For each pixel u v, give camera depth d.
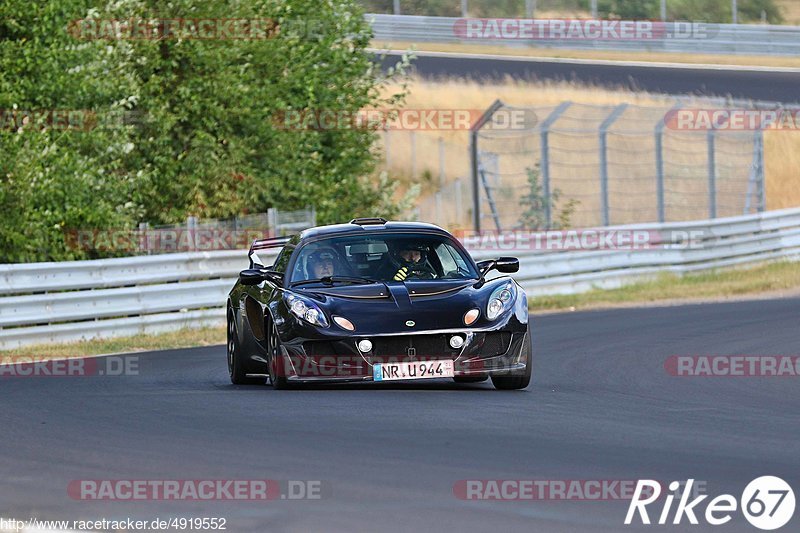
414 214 101.94
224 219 84.62
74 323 59.81
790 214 97.38
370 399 33.88
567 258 81.69
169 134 85.50
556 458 24.78
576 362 45.62
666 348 49.81
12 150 70.62
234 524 19.81
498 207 124.06
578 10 172.88
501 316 35.50
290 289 37.34
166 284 64.88
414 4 167.50
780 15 181.38
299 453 25.62
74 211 71.12
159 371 46.22
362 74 97.50
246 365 40.44
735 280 85.62
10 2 74.00
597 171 129.50
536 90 141.38
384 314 35.03
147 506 21.22
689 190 126.81
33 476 24.05
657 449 25.89
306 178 90.00
